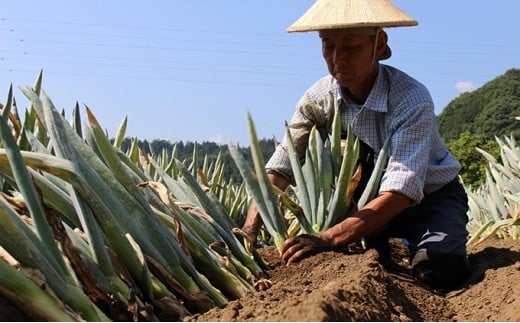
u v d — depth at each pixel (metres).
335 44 3.30
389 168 3.24
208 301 2.20
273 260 3.18
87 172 2.01
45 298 1.58
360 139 3.60
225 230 2.88
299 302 1.91
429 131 3.31
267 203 3.11
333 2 3.34
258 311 1.92
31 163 1.84
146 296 2.03
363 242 3.66
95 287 1.83
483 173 17.41
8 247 1.64
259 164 3.04
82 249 1.92
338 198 3.18
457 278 3.39
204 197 2.88
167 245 2.20
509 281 3.06
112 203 2.06
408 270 3.66
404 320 2.40
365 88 3.49
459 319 2.80
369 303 2.24
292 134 3.69
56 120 1.98
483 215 5.32
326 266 2.80
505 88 33.25
